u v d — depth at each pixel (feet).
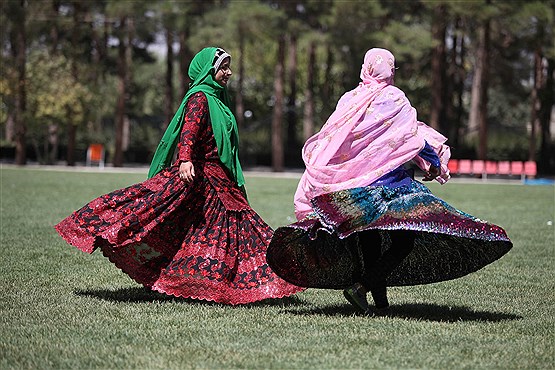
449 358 35.42
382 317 43.60
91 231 45.88
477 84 355.15
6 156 342.85
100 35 334.85
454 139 325.21
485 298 50.65
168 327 40.55
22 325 40.42
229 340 38.11
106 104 363.35
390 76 43.65
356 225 41.19
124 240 45.85
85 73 301.43
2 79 280.72
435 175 44.01
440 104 280.72
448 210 41.75
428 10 278.67
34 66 286.25
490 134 343.67
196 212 47.21
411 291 52.90
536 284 56.13
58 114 283.38
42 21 286.87
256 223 47.70
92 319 42.01
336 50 280.10
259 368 33.53
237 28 272.31
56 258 63.41
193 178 47.03
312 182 42.60
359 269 44.83
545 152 325.42
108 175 221.05
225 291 46.24
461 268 44.57
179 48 303.68
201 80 48.29
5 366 33.01
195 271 46.26
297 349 36.60
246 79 432.25
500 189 197.47
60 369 32.99
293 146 347.77
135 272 46.52
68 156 298.76
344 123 42.78
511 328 41.47
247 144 348.38
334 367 33.81
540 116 324.80
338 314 44.55
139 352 35.68
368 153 42.45
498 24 284.61
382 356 35.58
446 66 320.70
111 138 377.71
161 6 279.08
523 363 34.81
